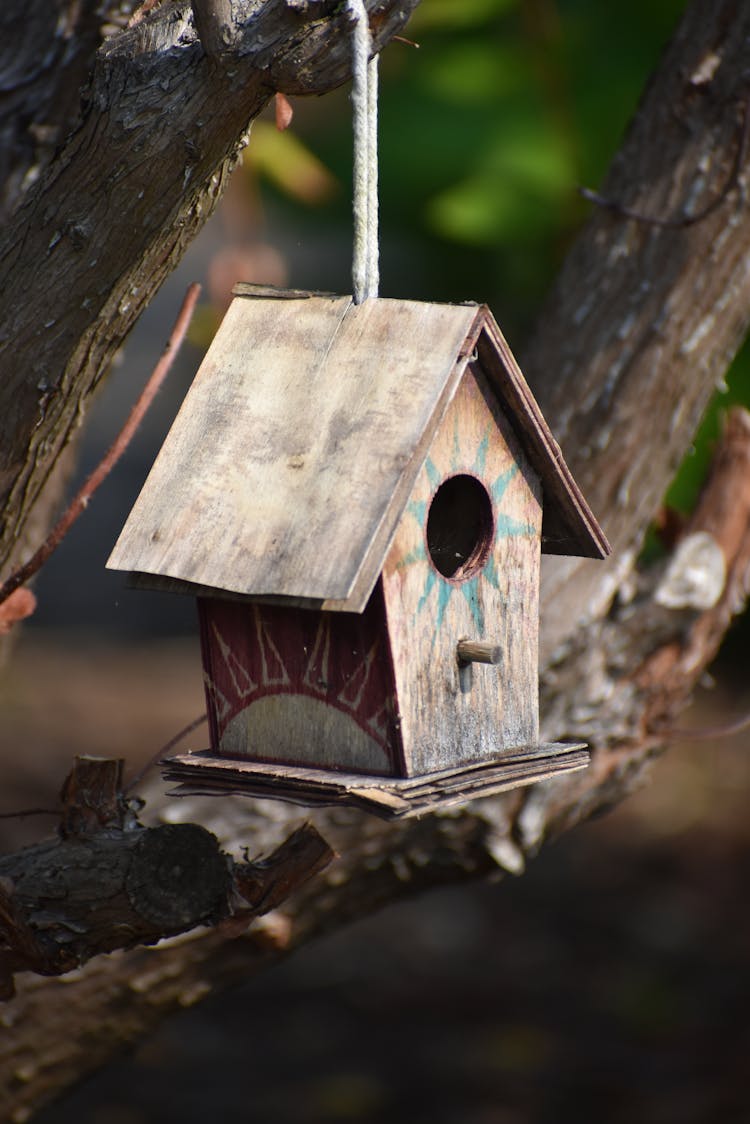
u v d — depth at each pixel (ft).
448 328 10.82
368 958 35.78
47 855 10.70
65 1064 14.38
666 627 15.64
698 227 15.02
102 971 14.23
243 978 14.94
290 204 39.50
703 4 15.33
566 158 30.89
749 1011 31.94
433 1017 32.45
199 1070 30.01
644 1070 29.53
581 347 15.31
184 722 48.70
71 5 13.48
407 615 10.74
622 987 33.58
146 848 10.55
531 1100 28.40
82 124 10.17
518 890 39.52
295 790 10.59
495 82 32.58
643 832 42.45
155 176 9.92
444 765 11.19
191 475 10.86
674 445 15.37
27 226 10.34
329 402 10.81
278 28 9.27
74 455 14.83
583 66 31.96
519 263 34.14
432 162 33.37
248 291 11.92
